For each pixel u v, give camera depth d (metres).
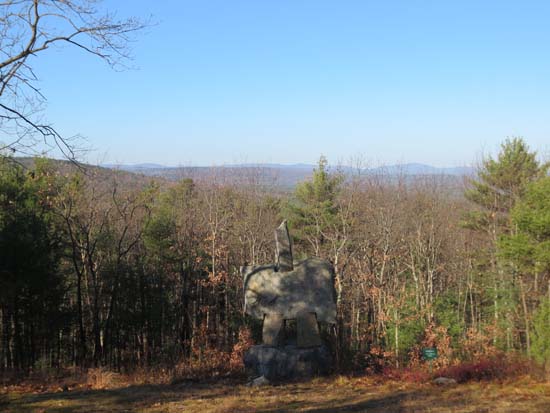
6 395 15.26
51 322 26.52
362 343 31.50
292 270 20.39
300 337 19.66
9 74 11.62
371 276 32.66
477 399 13.80
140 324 30.67
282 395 15.34
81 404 13.95
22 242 21.31
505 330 31.45
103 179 29.69
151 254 32.41
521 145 37.25
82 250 30.05
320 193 46.38
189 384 17.72
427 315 31.23
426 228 39.47
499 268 33.50
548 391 14.41
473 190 39.53
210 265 35.34
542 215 23.36
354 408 13.25
